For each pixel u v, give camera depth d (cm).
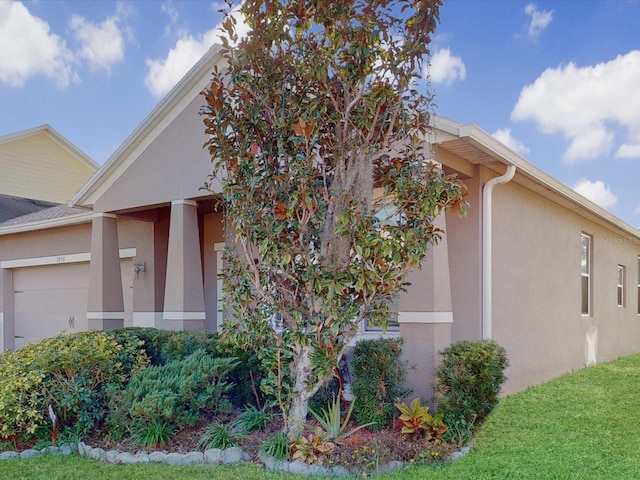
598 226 1294
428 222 548
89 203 1074
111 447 591
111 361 707
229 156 561
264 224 539
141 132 971
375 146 570
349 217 508
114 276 1052
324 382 593
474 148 696
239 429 593
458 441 567
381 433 579
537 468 505
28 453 592
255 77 551
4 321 1449
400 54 550
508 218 859
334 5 525
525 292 906
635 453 551
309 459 512
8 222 1554
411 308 656
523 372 884
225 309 584
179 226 917
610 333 1347
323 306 518
